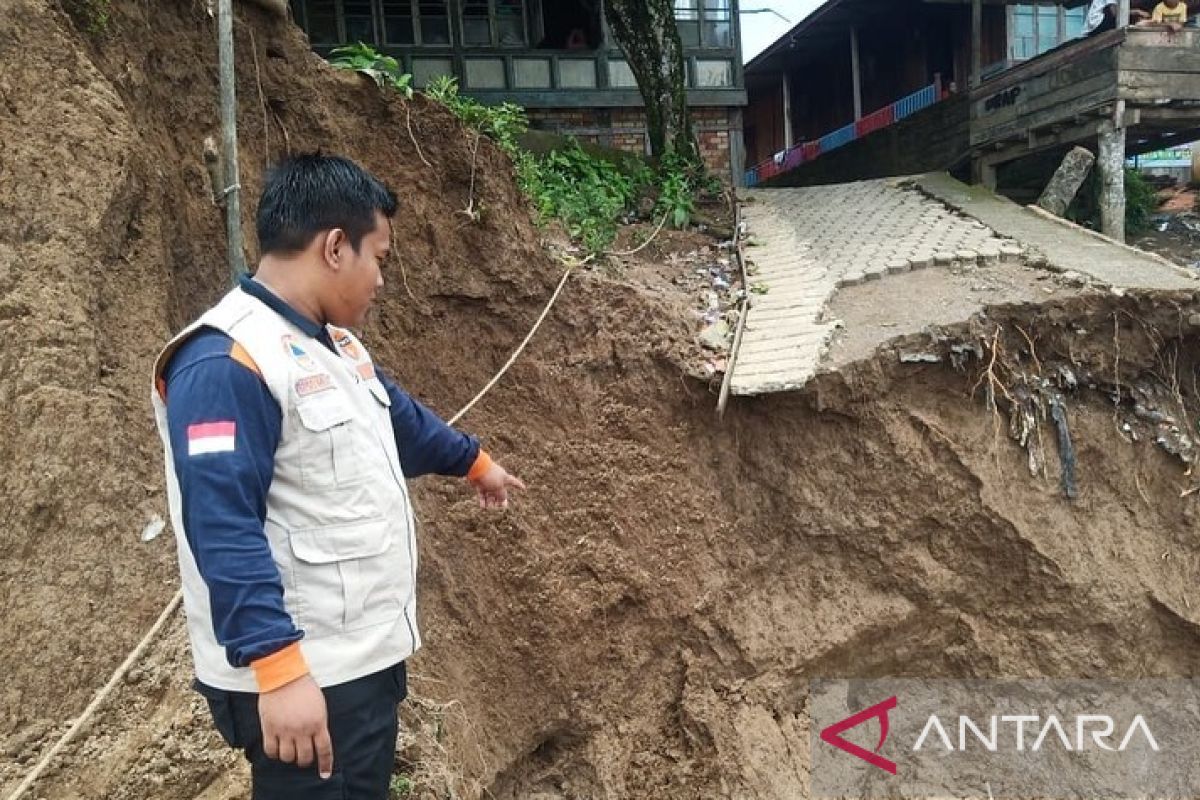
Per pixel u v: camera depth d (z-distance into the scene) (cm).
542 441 528
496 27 1105
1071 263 634
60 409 296
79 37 336
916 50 1418
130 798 256
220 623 158
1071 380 550
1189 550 555
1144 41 807
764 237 835
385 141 512
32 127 311
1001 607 545
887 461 529
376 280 197
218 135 418
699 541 529
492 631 488
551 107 1115
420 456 235
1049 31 1238
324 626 180
